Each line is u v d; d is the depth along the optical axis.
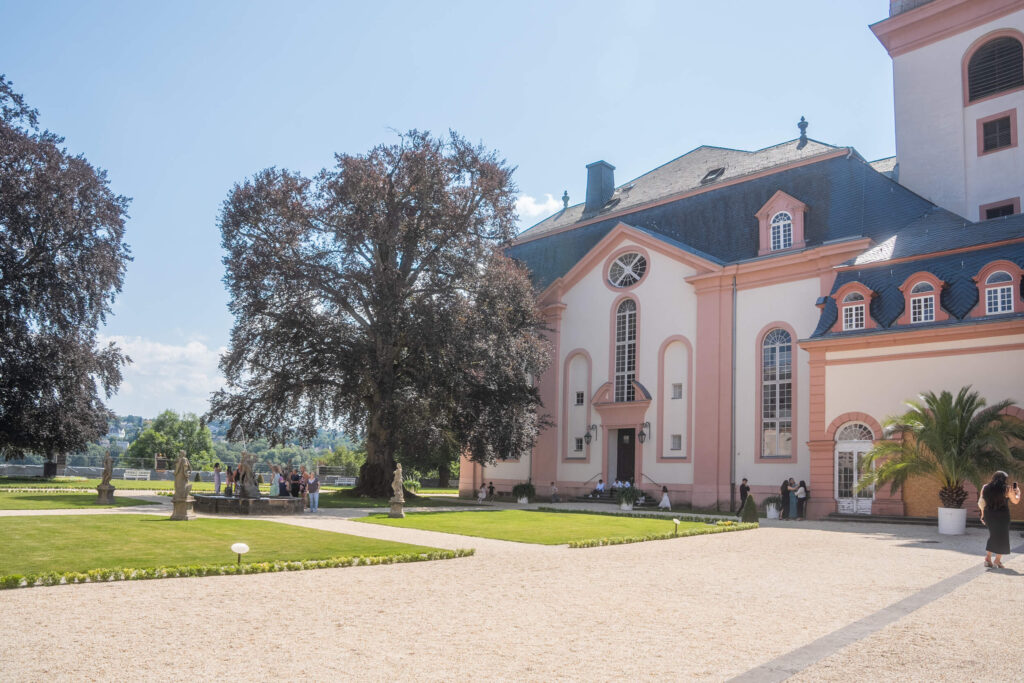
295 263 33.47
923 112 37.25
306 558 13.46
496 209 36.28
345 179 33.50
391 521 22.38
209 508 23.73
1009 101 34.34
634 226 41.59
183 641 7.55
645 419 38.50
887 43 39.00
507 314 36.78
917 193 36.81
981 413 22.77
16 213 38.00
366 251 36.06
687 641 7.95
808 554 16.33
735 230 37.91
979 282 26.42
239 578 11.58
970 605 10.26
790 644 7.88
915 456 23.16
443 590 10.86
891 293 28.81
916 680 6.61
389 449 36.34
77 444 44.28
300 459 157.38
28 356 40.12
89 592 10.09
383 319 33.19
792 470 32.72
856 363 28.80
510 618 8.98
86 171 41.50
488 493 46.31
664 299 38.66
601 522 23.92
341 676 6.44
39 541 14.38
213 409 34.97
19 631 7.89
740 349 35.19
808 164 36.62
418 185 34.25
